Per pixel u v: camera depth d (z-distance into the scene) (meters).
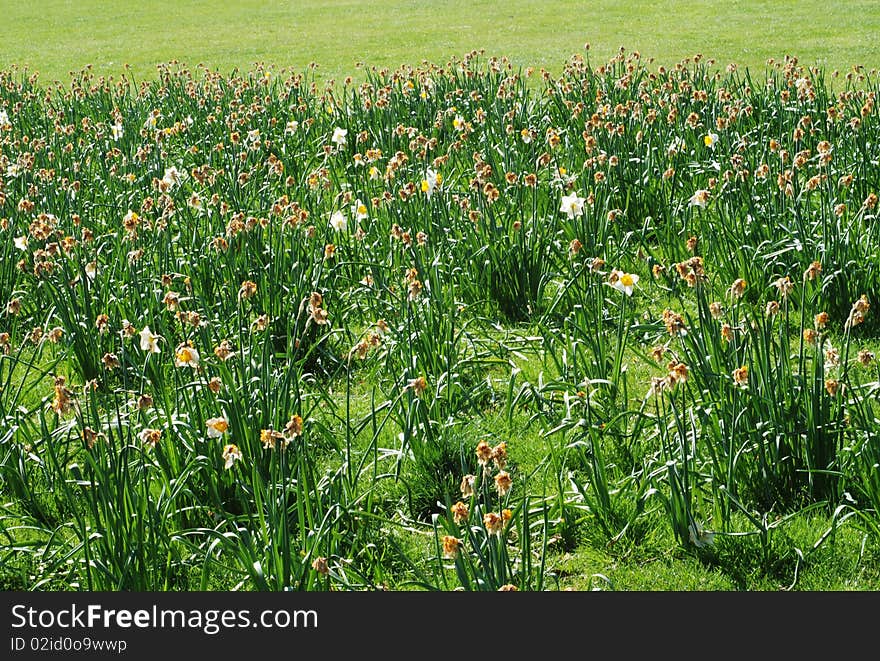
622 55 10.95
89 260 6.49
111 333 5.80
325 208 8.09
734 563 3.88
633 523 4.06
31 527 4.02
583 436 4.61
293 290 6.05
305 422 4.51
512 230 6.66
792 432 4.15
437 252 6.62
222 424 3.83
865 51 15.30
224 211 6.64
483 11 23.94
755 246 6.43
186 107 11.30
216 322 5.66
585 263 6.00
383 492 4.46
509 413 4.89
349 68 17.44
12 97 12.75
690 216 7.24
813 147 8.46
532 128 9.44
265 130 10.21
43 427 4.19
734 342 4.48
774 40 17.02
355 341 6.04
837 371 5.15
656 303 6.36
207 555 3.66
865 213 6.80
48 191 7.77
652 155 8.10
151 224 6.77
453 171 8.78
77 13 29.02
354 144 10.06
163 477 4.10
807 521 4.04
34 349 6.16
